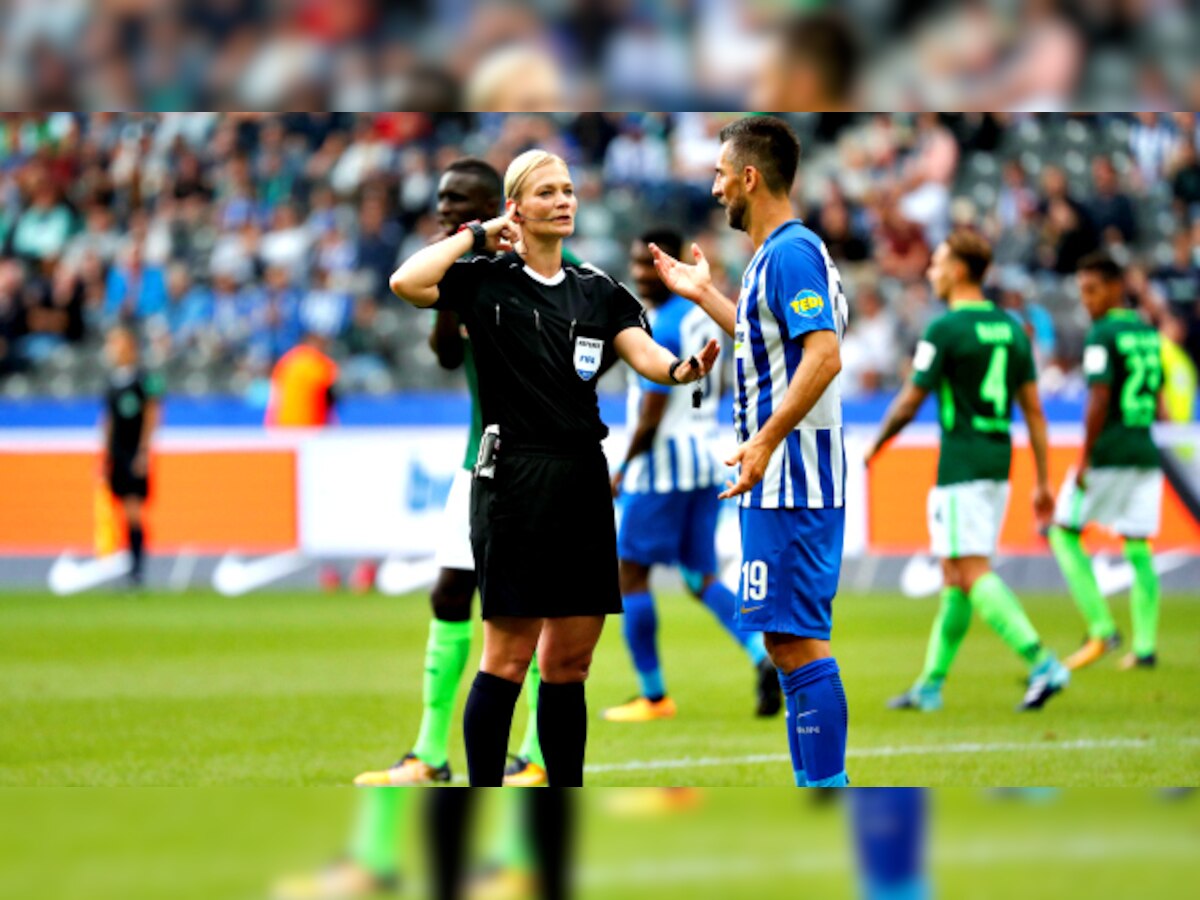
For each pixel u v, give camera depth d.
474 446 23.08
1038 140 72.50
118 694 31.88
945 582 29.98
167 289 71.62
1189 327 63.12
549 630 18.20
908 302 64.62
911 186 70.12
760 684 29.42
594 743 26.89
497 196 23.36
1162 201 70.44
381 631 42.16
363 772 24.00
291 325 68.00
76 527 55.44
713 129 72.69
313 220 71.75
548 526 17.72
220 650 38.50
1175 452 49.34
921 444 51.12
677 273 19.88
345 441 54.34
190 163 75.25
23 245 74.62
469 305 17.86
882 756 24.67
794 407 17.69
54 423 57.28
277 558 54.50
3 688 32.72
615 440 52.16
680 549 30.39
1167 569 49.88
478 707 18.03
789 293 18.06
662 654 38.81
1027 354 30.16
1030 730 27.27
